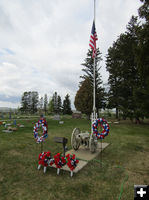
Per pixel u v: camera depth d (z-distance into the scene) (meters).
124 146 8.09
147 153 6.81
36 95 82.31
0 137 9.88
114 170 4.80
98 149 7.30
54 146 7.82
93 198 3.21
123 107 21.55
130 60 21.05
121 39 22.91
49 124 19.59
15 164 5.18
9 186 3.70
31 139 9.41
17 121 22.36
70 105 66.00
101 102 28.45
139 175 4.44
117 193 3.42
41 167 4.93
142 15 13.93
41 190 3.51
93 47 8.32
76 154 6.39
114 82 26.73
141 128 15.95
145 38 13.16
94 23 8.62
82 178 4.17
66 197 3.23
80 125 18.47
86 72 30.44
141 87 16.61
